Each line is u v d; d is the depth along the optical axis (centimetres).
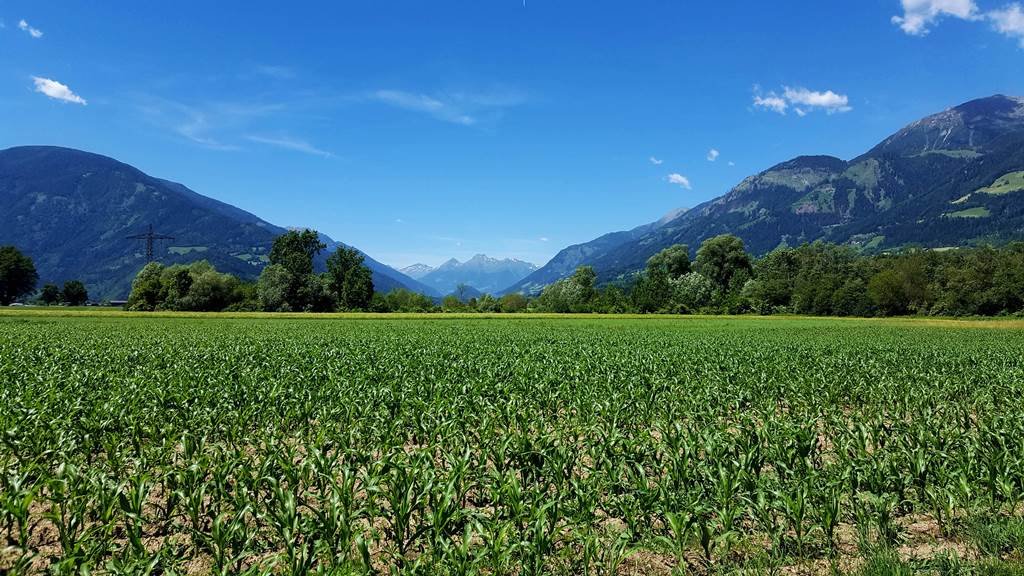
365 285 11044
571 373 2002
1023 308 8831
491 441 1050
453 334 4409
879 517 757
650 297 11425
